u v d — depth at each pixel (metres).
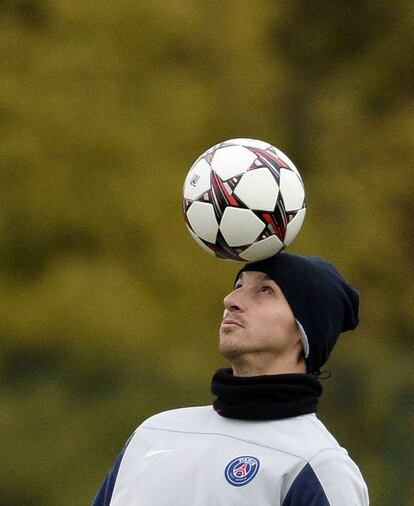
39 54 54.19
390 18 62.62
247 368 16.50
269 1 58.16
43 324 53.94
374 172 58.44
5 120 53.78
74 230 54.66
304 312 16.44
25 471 53.56
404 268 57.56
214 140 55.09
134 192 53.66
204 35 55.44
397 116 60.03
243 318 16.42
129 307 53.22
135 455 16.73
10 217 54.31
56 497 53.44
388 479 55.59
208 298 53.66
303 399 16.23
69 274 53.84
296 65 60.59
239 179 16.48
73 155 53.69
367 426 56.62
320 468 15.59
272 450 15.84
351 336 57.44
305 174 57.94
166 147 54.06
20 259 55.12
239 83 55.78
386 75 61.34
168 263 53.53
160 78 54.38
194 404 53.44
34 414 54.38
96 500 16.84
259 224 16.42
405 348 57.88
